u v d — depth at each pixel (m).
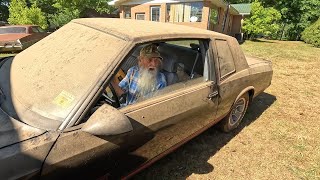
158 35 2.15
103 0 29.73
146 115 1.99
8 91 1.89
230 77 3.03
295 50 15.02
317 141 3.82
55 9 29.91
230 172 3.00
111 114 1.62
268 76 4.09
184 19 17.84
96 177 1.82
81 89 1.71
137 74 2.25
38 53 2.24
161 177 2.77
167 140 2.36
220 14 20.73
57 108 1.65
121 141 1.81
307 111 4.91
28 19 18.53
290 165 3.23
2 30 10.55
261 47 16.48
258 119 4.43
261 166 3.16
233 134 3.85
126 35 1.98
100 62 1.84
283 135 3.93
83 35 2.18
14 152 1.38
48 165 1.46
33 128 1.53
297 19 30.81
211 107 2.77
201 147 3.42
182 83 2.44
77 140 1.58
